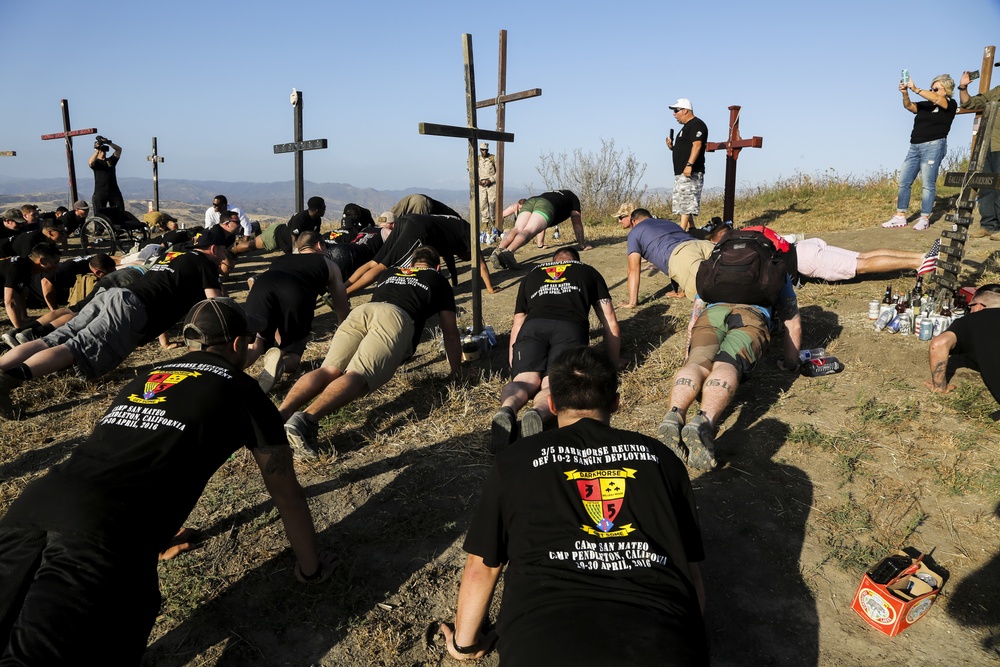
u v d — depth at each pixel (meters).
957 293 5.98
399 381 5.46
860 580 3.05
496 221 12.59
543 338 4.81
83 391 5.51
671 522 2.03
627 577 1.91
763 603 2.93
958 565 3.09
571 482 2.07
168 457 2.39
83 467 2.32
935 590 2.78
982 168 5.39
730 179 9.80
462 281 9.33
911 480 3.72
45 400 5.32
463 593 2.40
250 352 5.34
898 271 7.35
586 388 2.32
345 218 10.00
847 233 9.62
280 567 3.19
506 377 5.56
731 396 4.01
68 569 2.09
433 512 3.62
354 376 4.39
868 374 5.04
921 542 3.26
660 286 8.07
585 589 1.88
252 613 2.92
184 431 2.45
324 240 9.48
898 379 4.89
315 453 4.10
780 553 3.22
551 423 4.46
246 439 2.69
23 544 2.14
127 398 2.57
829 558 3.18
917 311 5.71
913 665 2.59
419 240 7.93
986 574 3.03
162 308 5.61
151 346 6.78
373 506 3.70
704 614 2.88
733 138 9.62
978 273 6.94
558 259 5.27
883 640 2.72
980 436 4.09
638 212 7.20
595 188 17.06
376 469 4.09
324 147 9.66
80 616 2.00
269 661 2.67
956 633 2.74
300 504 2.90
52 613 1.97
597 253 10.49
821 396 4.75
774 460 3.98
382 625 2.84
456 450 4.29
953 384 4.75
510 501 2.10
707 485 3.79
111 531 2.18
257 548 3.33
